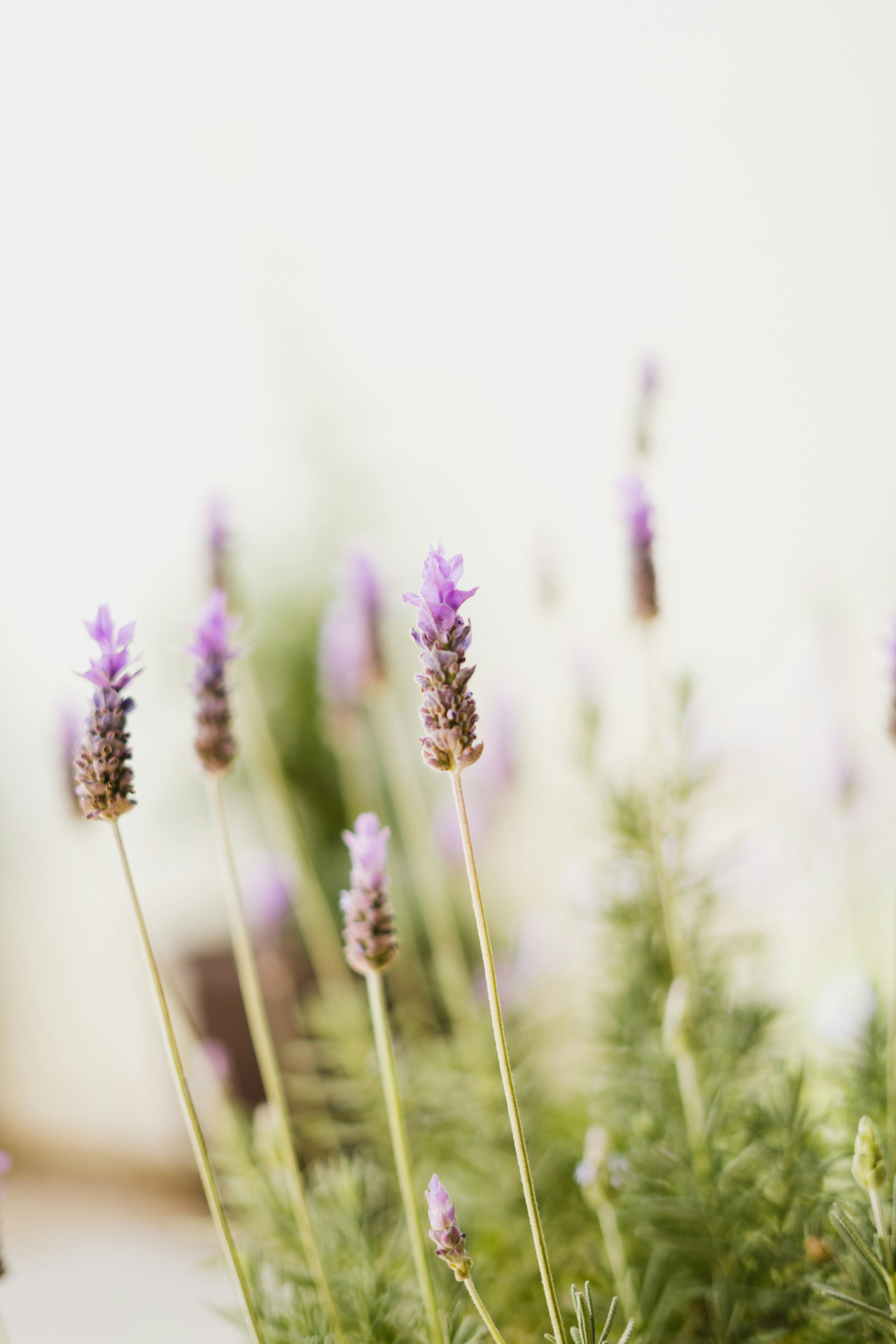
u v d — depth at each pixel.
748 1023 0.66
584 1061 0.83
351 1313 0.60
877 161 1.42
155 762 1.37
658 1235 0.61
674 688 0.69
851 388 1.45
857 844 0.75
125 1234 1.29
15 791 1.63
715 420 1.53
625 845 0.69
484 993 0.77
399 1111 0.55
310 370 1.54
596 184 1.61
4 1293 1.13
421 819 0.95
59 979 1.61
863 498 1.42
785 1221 0.60
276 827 1.24
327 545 1.42
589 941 0.80
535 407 1.60
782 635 1.36
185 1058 0.87
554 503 1.55
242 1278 0.53
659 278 1.58
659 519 0.63
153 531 1.42
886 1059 0.64
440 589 0.51
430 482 1.61
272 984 0.98
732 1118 0.64
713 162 1.54
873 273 1.43
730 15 1.51
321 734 1.29
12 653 1.60
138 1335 0.94
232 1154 0.70
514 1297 0.63
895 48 1.39
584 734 0.77
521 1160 0.51
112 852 1.52
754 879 0.79
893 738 0.58
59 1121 1.62
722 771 0.78
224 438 1.48
